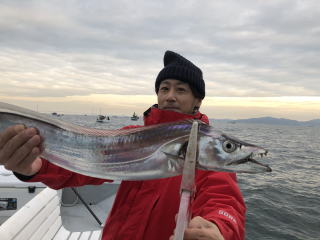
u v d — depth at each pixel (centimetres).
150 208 216
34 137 186
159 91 267
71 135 213
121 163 207
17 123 210
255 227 747
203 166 195
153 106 271
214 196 197
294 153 2512
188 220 144
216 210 181
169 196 215
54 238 419
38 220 365
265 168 195
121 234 221
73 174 238
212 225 148
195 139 156
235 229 165
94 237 432
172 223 210
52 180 227
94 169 209
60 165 209
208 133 198
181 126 202
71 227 523
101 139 212
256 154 198
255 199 973
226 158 196
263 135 5644
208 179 209
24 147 185
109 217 244
